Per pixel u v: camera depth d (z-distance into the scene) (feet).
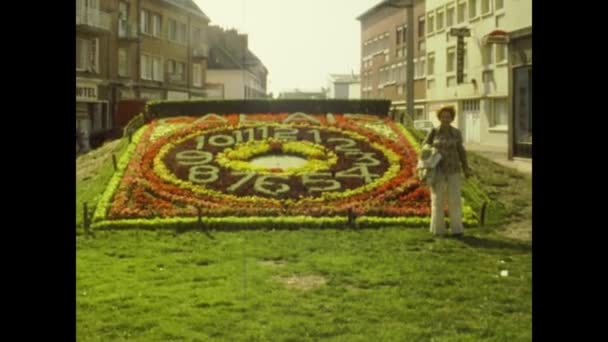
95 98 127.44
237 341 19.36
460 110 134.72
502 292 25.00
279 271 28.84
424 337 19.70
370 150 58.39
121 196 45.88
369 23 212.23
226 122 67.72
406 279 27.09
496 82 116.47
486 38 103.14
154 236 38.01
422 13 159.43
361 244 35.12
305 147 58.85
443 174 37.63
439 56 146.41
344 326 20.75
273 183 49.29
